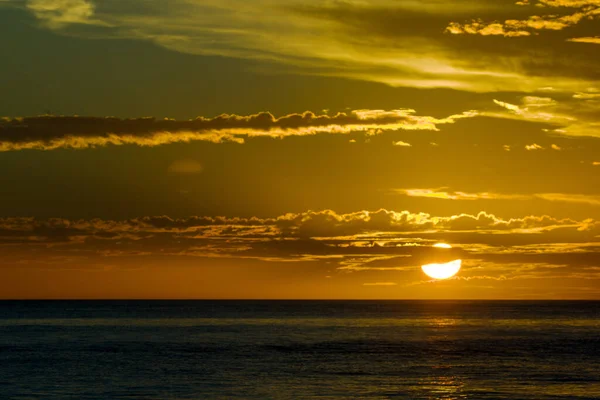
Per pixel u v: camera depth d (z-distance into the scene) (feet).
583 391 263.29
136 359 358.43
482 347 425.28
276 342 462.19
